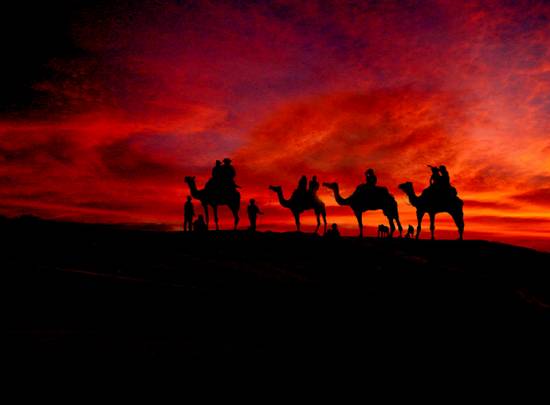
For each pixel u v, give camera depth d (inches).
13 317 313.4
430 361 275.6
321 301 425.7
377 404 206.8
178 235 764.0
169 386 209.0
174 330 313.4
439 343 319.6
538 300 479.5
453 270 593.6
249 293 435.5
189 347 271.0
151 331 306.0
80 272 450.3
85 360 235.1
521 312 425.4
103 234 730.2
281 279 519.8
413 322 377.4
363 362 266.2
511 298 471.5
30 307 340.2
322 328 345.4
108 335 286.5
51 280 411.8
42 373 214.5
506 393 229.6
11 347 246.7
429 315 402.0
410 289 500.4
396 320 380.8
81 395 193.8
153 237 733.3
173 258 581.3
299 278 534.3
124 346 263.0
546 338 344.8
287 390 215.2
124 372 222.1
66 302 359.6
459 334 347.9
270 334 320.2
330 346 297.0
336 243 732.7
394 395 218.5
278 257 642.2
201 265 553.9
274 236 781.9
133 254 587.2
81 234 711.1
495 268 618.8
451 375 252.4
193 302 389.1
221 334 311.1
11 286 384.5
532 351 307.9
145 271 500.7
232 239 743.1
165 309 364.5
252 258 622.2
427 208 787.4
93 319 326.0
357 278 546.3
